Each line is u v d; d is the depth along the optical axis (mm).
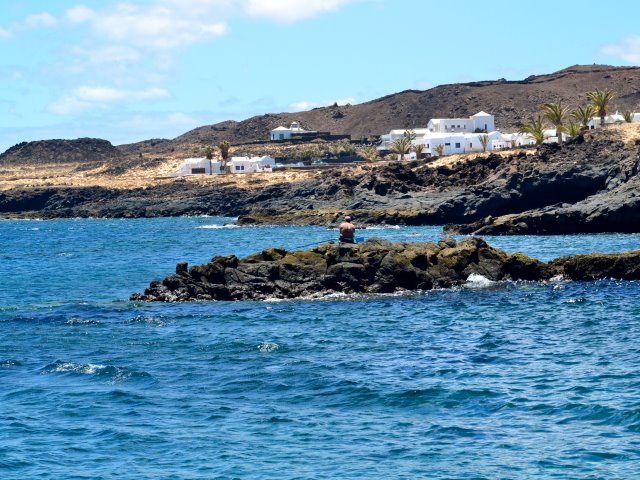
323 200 181625
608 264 65125
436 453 28391
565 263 65750
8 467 27812
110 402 34938
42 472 27375
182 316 54688
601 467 26781
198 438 30359
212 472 27156
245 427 31469
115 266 95188
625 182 136250
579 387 35031
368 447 29094
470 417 31938
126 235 151250
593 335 46125
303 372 38906
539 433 29953
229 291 60969
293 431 30891
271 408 33719
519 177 146500
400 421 31750
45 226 192375
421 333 47781
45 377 39281
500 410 32562
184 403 34625
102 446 29719
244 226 163500
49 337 48969
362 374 38312
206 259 100750
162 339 47656
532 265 65000
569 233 121125
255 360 41844
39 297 69375
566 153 151625
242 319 53250
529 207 146750
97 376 39156
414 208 157500
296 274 62156
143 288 74125
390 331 48531
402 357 41719
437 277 63344
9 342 47688
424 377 37531
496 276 64500
